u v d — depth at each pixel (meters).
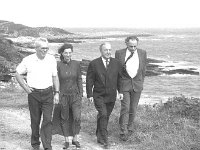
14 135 7.95
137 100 7.56
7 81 21.88
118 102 11.89
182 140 6.85
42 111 6.61
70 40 102.75
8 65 25.17
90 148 7.00
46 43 6.41
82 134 8.05
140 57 7.45
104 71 7.03
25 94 14.30
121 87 7.35
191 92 24.27
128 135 7.45
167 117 8.80
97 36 140.88
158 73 33.47
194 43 94.81
